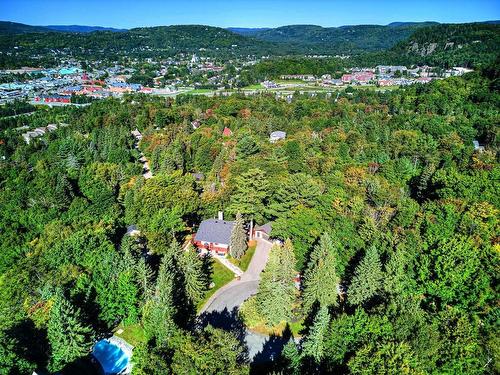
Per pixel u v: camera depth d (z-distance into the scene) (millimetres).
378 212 85562
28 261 70938
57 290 60562
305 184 87875
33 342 58406
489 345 51062
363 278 63312
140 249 82750
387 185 102875
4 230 94250
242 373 50250
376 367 46844
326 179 103688
